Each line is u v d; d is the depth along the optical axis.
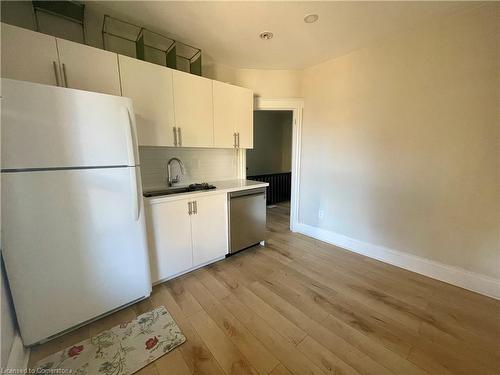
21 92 1.28
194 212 2.33
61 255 1.50
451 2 1.76
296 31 2.21
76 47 1.68
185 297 1.99
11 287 1.34
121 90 1.92
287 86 3.28
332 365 1.34
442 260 2.21
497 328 1.61
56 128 1.41
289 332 1.59
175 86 2.25
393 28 2.16
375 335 1.56
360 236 2.85
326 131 3.07
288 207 5.35
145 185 2.48
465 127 1.96
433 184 2.19
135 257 1.84
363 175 2.73
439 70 2.05
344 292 2.05
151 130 2.12
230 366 1.34
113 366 1.34
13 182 1.30
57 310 1.51
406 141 2.33
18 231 1.34
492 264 1.94
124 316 1.76
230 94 2.73
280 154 5.87
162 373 1.30
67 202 1.49
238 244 2.75
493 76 1.80
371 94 2.55
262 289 2.10
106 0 1.76
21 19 1.76
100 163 1.59
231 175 3.31
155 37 2.34
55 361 1.38
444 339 1.52
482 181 1.92
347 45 2.51
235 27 2.15
